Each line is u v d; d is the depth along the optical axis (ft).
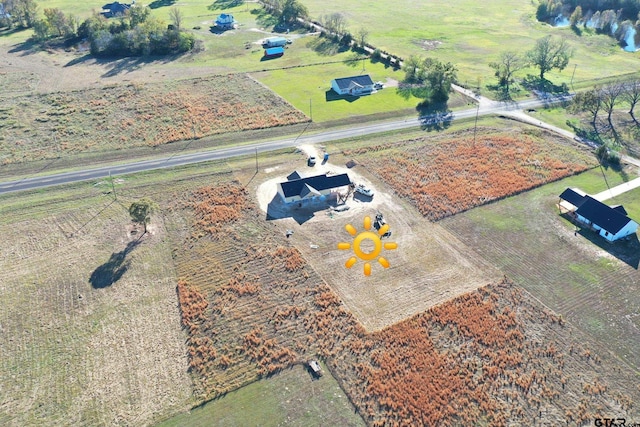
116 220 250.57
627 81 404.98
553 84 432.25
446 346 184.44
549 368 176.24
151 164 301.43
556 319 195.42
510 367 176.65
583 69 471.62
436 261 226.58
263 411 161.17
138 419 157.89
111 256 226.38
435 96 392.06
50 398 163.73
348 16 642.63
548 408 163.02
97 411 159.94
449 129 351.25
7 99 379.35
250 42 534.37
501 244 237.66
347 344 184.65
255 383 170.71
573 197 260.21
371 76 446.60
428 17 649.20
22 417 157.69
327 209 261.85
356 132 344.69
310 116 366.84
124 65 463.01
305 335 188.65
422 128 352.69
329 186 267.59
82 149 316.60
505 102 395.96
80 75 434.30
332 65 472.03
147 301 203.00
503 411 161.89
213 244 235.61
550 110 382.42
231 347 183.52
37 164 299.38
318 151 319.47
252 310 199.21
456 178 291.17
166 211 258.57
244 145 325.83
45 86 406.41
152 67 459.32
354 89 406.41
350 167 301.43
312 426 156.87
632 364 178.19
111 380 169.99
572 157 314.55
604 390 168.86
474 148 324.60
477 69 469.57
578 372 175.01
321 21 603.67
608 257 228.63
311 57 492.54
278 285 211.61
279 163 304.71
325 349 182.70
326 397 166.09
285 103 386.11
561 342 186.19
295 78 439.63
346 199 270.46
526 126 355.97
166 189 276.82
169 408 161.48
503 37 570.87
